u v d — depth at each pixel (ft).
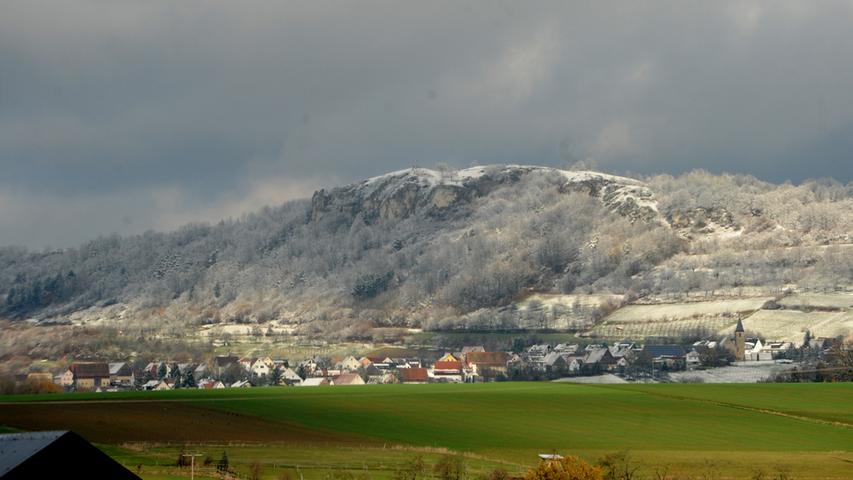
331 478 454.81
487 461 538.47
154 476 449.89
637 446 600.80
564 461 432.25
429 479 467.52
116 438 594.24
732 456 563.48
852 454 574.97
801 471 511.40
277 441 594.24
